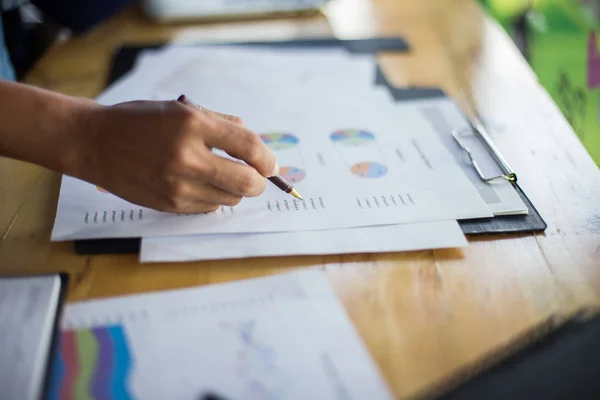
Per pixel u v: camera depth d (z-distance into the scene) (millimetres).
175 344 421
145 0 1008
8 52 868
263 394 387
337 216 556
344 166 629
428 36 971
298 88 801
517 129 728
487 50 931
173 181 500
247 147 519
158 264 507
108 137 504
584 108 852
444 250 531
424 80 840
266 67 857
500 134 716
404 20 1028
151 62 864
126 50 911
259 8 1020
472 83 834
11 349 409
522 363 398
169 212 554
